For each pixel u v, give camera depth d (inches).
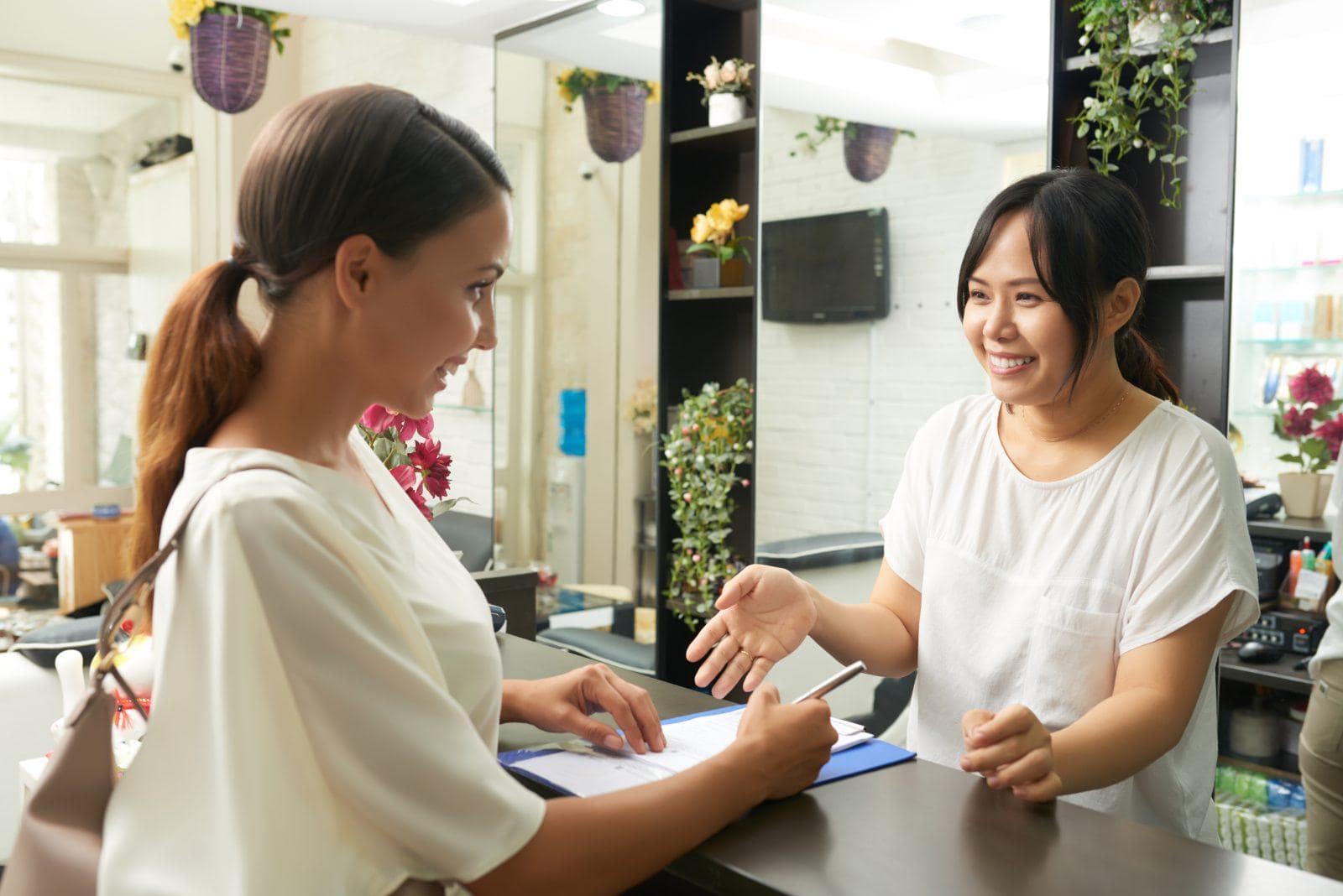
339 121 34.5
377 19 173.2
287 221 34.6
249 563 32.0
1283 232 107.7
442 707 33.7
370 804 32.6
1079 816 40.8
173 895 31.2
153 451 35.7
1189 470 56.7
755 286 138.6
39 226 250.1
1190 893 34.4
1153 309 117.6
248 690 31.5
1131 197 57.3
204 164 257.4
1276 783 109.7
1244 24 108.7
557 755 46.9
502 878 33.7
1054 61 117.6
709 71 143.7
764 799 40.8
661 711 55.5
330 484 35.6
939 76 124.0
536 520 184.1
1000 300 58.0
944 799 42.5
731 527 144.9
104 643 33.9
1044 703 58.5
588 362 174.7
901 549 68.7
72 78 245.8
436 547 42.8
